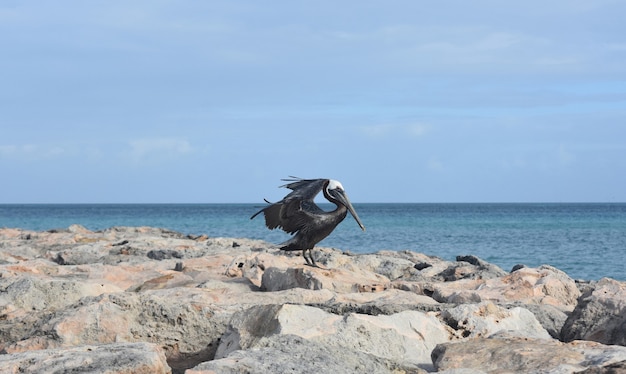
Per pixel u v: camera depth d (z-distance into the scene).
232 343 8.98
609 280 14.50
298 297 12.65
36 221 103.00
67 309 9.67
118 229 39.66
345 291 14.30
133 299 9.68
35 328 9.38
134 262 20.64
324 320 9.08
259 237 58.22
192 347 9.64
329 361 6.71
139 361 6.70
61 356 6.80
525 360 7.47
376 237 57.97
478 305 10.43
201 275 16.95
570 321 10.83
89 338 9.20
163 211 178.62
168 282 15.77
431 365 8.88
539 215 128.25
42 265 16.64
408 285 15.00
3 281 12.05
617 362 6.71
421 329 9.52
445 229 72.69
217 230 69.06
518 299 13.69
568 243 52.34
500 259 40.12
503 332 8.77
